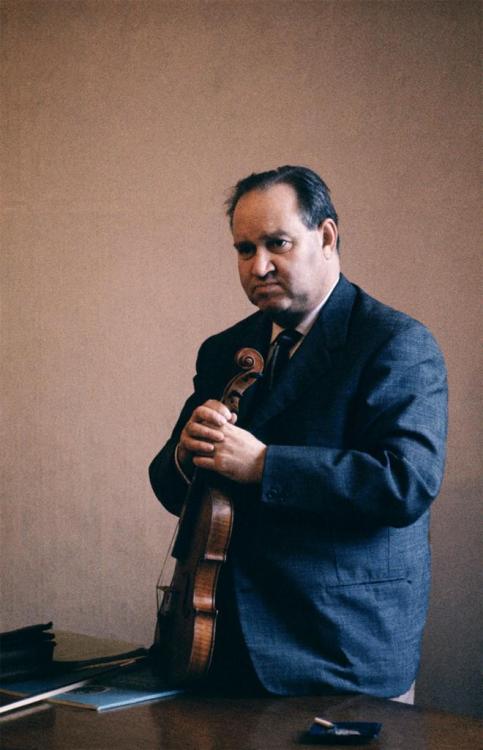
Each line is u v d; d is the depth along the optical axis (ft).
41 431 14.23
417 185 12.31
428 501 6.68
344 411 7.06
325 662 6.73
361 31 12.67
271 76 13.14
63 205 14.21
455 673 12.00
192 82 13.58
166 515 13.60
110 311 13.97
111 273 13.97
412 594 7.18
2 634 7.04
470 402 11.98
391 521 6.63
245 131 13.26
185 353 13.53
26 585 14.21
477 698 11.89
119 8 13.96
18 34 14.38
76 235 14.14
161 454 8.05
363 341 7.20
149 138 13.80
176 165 13.66
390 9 12.53
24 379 14.32
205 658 6.49
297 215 7.12
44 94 14.32
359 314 7.42
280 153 13.05
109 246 13.98
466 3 12.16
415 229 12.29
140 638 13.65
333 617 6.76
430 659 12.12
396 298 12.34
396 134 12.43
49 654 7.21
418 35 12.37
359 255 12.53
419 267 12.25
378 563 6.97
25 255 14.34
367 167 12.56
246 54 13.29
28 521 14.23
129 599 13.74
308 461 6.63
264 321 8.01
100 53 14.06
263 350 7.89
